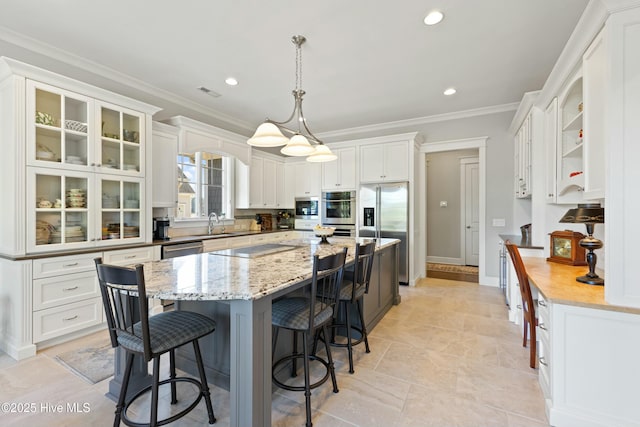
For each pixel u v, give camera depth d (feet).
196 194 15.33
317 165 18.13
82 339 8.77
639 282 4.81
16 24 8.07
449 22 7.88
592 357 5.04
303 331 5.51
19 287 7.64
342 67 10.37
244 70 10.63
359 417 5.59
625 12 4.82
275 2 7.12
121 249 9.75
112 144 9.99
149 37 8.64
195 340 5.33
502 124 14.49
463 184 21.48
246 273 5.77
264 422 4.75
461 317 10.77
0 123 8.03
